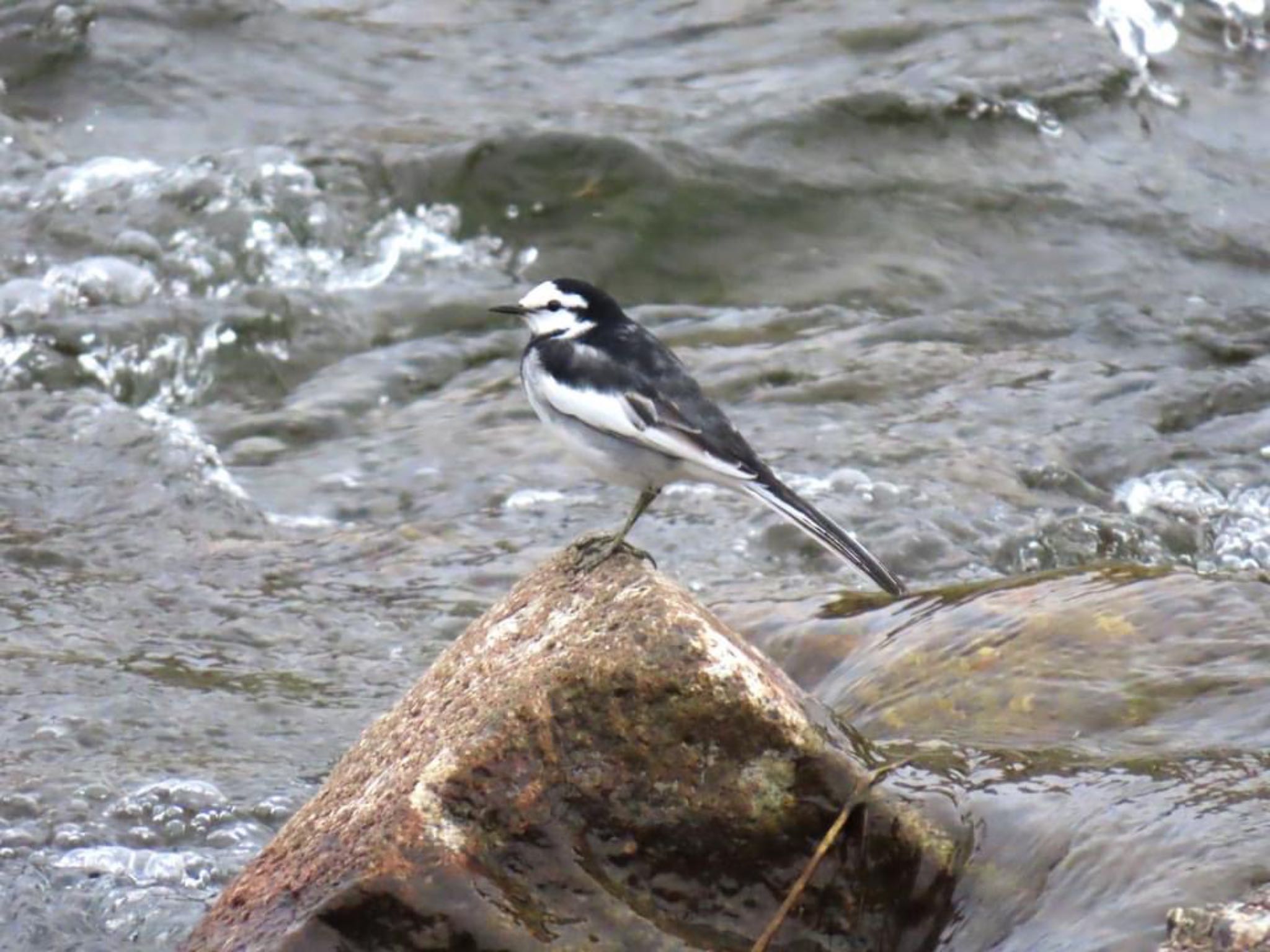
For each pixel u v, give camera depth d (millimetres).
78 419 16328
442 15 22562
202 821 10523
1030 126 20984
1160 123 21328
